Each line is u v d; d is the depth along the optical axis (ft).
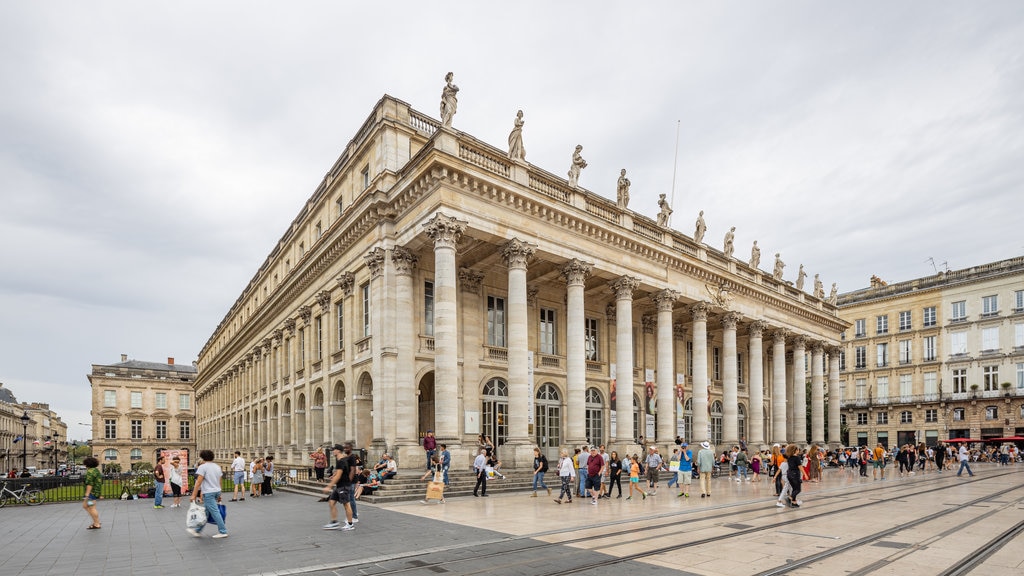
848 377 228.02
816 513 52.80
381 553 35.81
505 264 89.10
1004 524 46.06
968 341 198.39
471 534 41.96
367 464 82.99
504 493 72.18
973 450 180.86
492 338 98.63
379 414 83.15
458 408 88.63
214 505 43.16
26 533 47.09
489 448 80.12
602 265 97.86
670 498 66.85
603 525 45.70
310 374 116.26
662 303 110.63
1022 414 184.14
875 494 71.31
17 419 361.10
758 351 136.46
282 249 147.64
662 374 108.68
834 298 173.58
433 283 92.38
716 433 141.69
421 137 94.73
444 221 77.00
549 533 41.88
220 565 33.58
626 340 100.32
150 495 81.05
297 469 96.78
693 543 37.99
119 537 44.24
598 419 112.78
